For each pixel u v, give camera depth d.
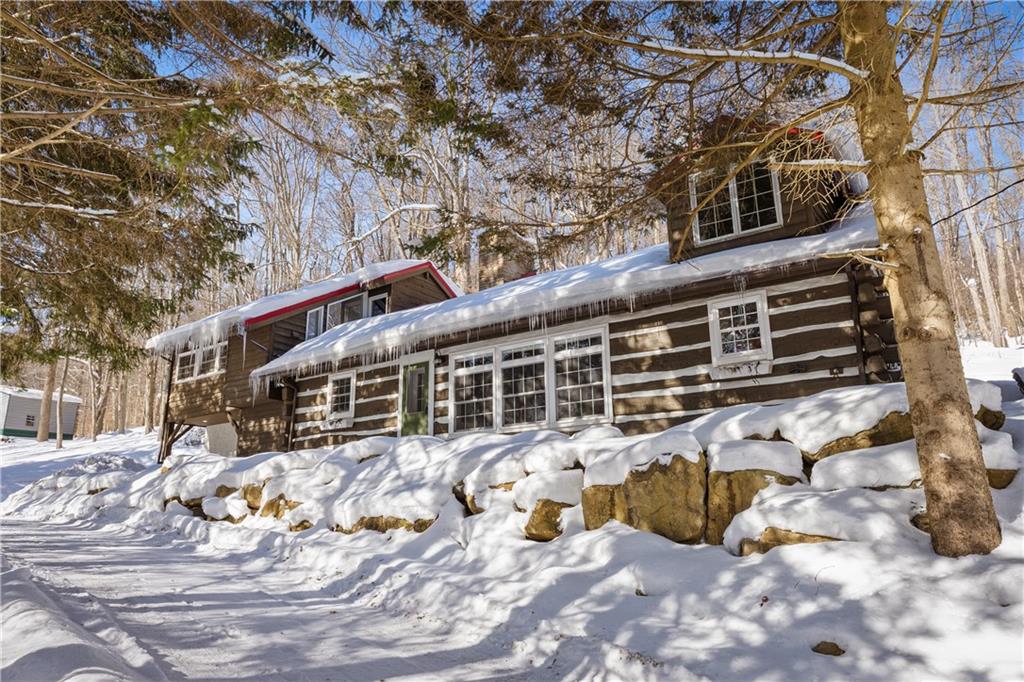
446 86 5.39
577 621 4.32
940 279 4.27
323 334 16.27
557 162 6.29
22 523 11.29
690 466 5.45
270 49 5.15
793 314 8.77
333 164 6.25
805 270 8.35
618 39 4.71
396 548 6.89
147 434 32.41
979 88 4.52
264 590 5.87
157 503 11.23
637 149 6.29
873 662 3.25
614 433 7.27
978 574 3.58
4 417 36.16
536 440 7.57
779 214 9.24
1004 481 4.44
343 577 6.25
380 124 5.71
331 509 8.45
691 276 8.86
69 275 8.36
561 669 3.83
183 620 4.53
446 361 12.59
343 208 30.62
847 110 4.99
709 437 5.86
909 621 3.44
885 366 8.05
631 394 9.96
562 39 5.20
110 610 4.57
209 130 5.34
